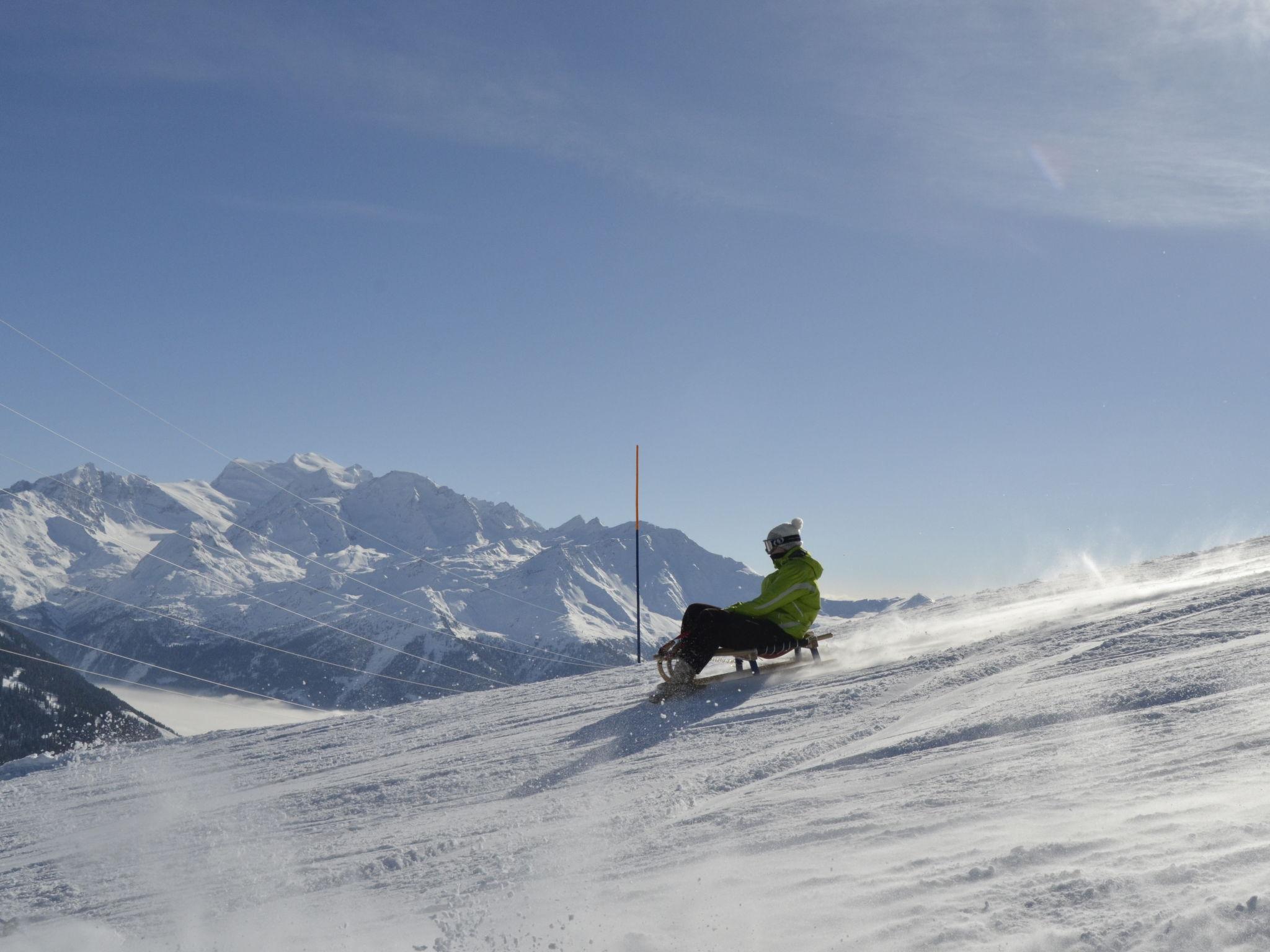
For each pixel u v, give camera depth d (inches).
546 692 398.6
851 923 73.5
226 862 180.4
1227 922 58.1
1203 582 323.0
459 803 207.9
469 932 97.0
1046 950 61.1
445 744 300.8
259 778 297.7
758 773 173.5
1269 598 247.8
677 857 115.0
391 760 287.7
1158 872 70.1
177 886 163.8
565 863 126.2
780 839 110.9
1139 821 86.4
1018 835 90.7
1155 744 123.2
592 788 194.1
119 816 264.1
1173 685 160.6
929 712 204.7
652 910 90.2
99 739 447.2
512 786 215.0
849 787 138.6
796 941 72.2
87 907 157.8
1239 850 72.0
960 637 312.5
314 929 115.2
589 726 280.4
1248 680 152.9
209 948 116.2
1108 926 62.2
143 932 131.0
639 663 446.0
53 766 410.3
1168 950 56.8
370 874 146.4
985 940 64.6
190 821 237.8
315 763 310.5
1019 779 118.3
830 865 93.2
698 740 229.0
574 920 92.6
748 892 89.1
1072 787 108.0
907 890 79.0
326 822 210.8
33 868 208.1
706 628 300.4
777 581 313.1
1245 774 97.7
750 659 316.2
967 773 129.6
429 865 144.3
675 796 167.2
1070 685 191.3
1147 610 275.1
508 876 125.1
